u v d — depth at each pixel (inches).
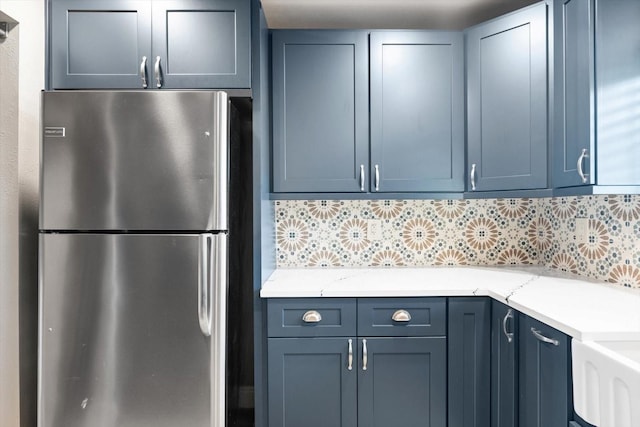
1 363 69.2
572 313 56.8
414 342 75.4
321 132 87.4
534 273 91.5
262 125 80.4
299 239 101.9
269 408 75.6
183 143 64.5
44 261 64.7
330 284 80.7
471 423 75.1
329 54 87.4
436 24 100.1
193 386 64.7
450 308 75.5
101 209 64.5
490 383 74.9
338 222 102.3
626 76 65.2
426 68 87.7
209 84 77.8
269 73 88.1
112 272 64.5
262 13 81.8
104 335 64.5
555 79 74.7
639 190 65.1
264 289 76.0
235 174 71.9
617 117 65.1
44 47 76.7
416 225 102.7
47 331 64.8
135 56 77.4
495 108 83.2
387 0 89.2
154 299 64.5
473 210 102.7
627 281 74.5
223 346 65.1
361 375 75.5
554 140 75.0
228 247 67.7
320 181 87.5
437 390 75.4
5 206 69.7
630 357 48.6
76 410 64.8
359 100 87.4
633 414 39.2
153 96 64.4
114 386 64.6
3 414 69.1
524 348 63.6
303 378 75.8
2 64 69.9
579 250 86.9
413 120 87.7
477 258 102.3
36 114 74.4
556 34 74.4
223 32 77.9
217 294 64.7
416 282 82.0
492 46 83.5
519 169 80.2
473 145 86.2
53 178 64.5
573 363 49.7
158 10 77.3
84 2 77.0
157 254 64.5
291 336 75.7
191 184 64.5
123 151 64.5
